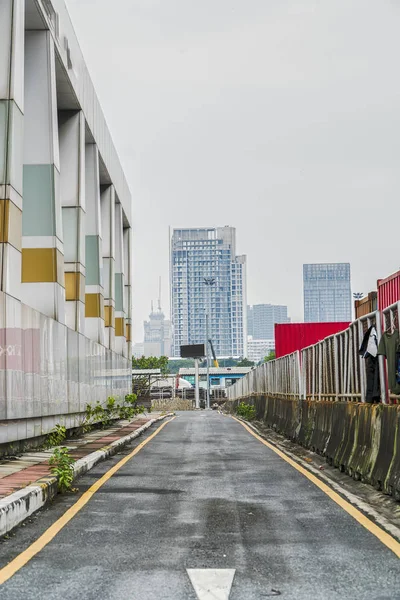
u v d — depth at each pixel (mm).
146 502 11188
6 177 18141
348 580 6734
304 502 11023
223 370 143375
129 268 55812
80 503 11180
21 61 19578
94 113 35500
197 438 25141
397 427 11211
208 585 6582
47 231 24594
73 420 25594
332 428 16641
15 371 17281
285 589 6457
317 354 22516
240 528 9117
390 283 19703
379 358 14000
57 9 26094
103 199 43250
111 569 7195
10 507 9195
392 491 10852
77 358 26609
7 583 6711
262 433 28156
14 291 18312
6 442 16781
